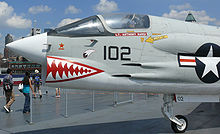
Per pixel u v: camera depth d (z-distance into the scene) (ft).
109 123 21.70
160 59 16.08
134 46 15.72
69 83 14.87
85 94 58.34
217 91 17.80
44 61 15.10
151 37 16.12
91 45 15.20
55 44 14.88
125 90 16.29
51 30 16.12
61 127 20.13
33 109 31.17
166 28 16.85
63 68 14.47
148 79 15.96
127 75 15.57
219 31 18.98
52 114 27.04
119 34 15.74
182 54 16.56
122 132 18.15
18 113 28.02
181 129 17.69
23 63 224.53
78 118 24.39
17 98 47.93
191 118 24.23
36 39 15.06
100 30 15.69
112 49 15.40
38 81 46.03
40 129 19.45
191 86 16.88
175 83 16.51
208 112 28.35
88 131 18.60
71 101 41.19
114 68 15.40
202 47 16.96
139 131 18.40
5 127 20.26
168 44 16.19
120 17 16.66
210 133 17.52
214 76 16.94
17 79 108.68
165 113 17.90
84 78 14.87
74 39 15.15
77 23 16.10
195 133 17.53
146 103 37.73
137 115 25.96
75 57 14.94
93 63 15.08
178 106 34.19
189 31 17.52
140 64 15.74
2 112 28.96
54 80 14.62
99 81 15.21
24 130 19.12
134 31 16.06
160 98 46.52
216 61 17.15
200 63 16.67
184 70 16.33
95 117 24.93
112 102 39.47
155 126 20.22
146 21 16.83
